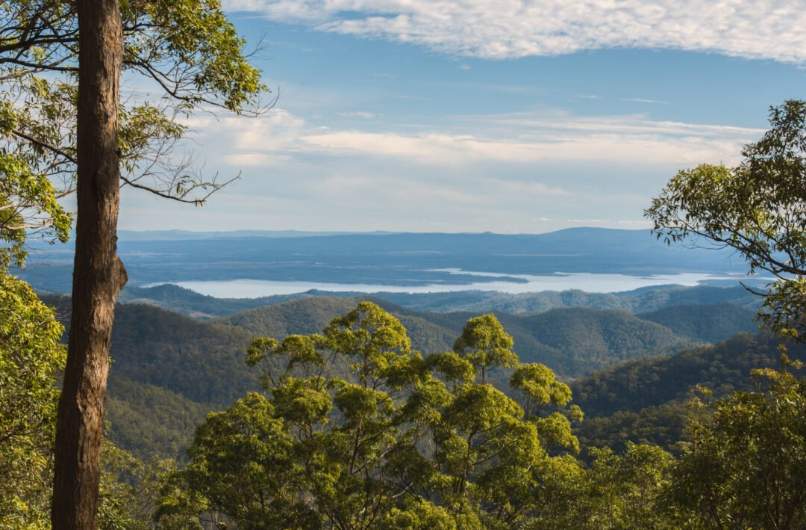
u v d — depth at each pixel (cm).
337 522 2238
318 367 2536
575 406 2519
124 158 955
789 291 1002
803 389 1009
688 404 1260
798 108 986
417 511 1938
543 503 2184
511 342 2323
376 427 2200
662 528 1672
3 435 1046
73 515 509
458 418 2119
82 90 530
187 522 2328
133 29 899
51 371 1095
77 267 527
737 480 984
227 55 917
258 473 2119
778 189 1015
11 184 902
